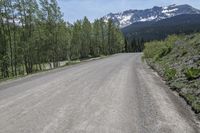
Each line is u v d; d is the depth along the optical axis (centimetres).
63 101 1017
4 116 804
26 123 725
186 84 1262
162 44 3506
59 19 5084
